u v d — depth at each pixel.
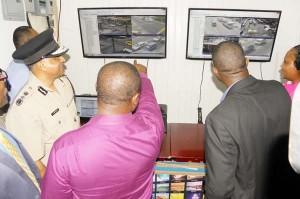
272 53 2.17
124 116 0.83
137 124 0.86
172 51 2.23
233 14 2.03
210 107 2.35
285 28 2.11
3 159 0.69
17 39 1.53
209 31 2.10
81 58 2.31
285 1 2.04
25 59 1.17
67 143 0.78
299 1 2.03
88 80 2.37
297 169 0.65
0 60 1.61
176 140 1.76
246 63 1.08
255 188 1.02
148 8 2.05
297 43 2.13
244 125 0.94
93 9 2.10
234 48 1.04
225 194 0.99
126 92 0.80
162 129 0.96
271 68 2.21
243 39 2.10
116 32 2.16
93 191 0.81
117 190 0.84
